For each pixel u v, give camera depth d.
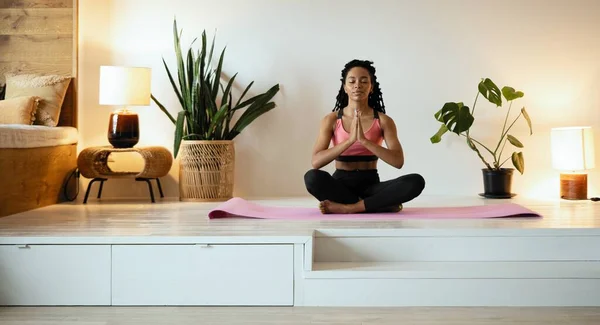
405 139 5.66
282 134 5.68
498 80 5.64
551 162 5.64
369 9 5.62
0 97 5.44
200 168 5.27
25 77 5.34
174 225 3.92
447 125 5.17
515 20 5.61
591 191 5.65
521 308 3.40
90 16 5.63
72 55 5.50
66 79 5.41
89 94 5.65
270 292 3.47
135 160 5.71
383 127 4.36
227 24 5.64
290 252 3.46
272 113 5.68
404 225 3.84
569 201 5.18
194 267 3.48
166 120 5.68
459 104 5.21
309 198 5.46
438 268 3.51
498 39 5.62
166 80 5.67
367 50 5.64
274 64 5.66
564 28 5.61
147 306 3.47
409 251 3.71
